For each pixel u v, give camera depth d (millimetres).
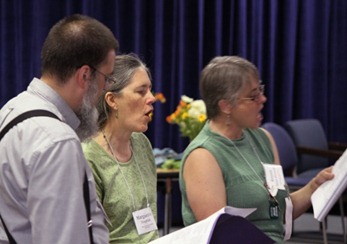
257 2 8336
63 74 1979
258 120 3070
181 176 3094
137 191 2771
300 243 6941
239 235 2029
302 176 6988
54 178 1818
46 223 1797
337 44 8773
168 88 7824
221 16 8094
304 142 7453
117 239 2664
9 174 1899
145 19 7680
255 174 3102
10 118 1957
